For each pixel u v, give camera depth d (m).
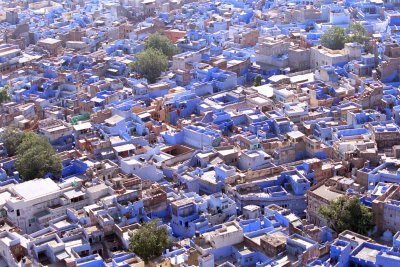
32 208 199.12
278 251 172.50
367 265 165.50
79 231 184.38
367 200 194.50
